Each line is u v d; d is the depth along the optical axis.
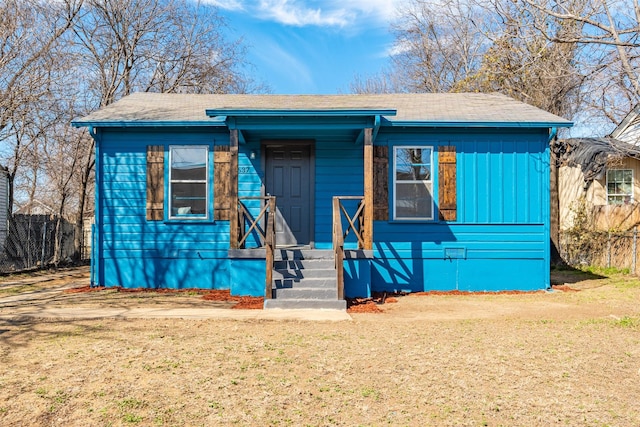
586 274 14.79
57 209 27.44
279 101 13.39
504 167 11.64
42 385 4.83
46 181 26.75
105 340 6.54
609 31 11.98
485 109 12.48
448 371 5.33
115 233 11.64
